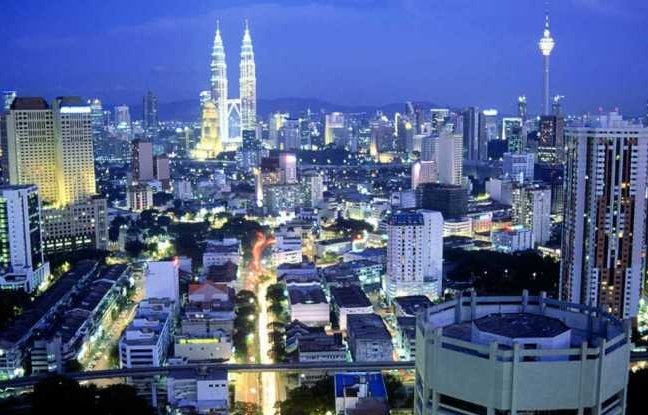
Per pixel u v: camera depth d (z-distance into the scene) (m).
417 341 103.12
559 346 93.38
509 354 88.38
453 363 92.31
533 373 88.31
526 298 110.75
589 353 88.75
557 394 88.94
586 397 89.38
